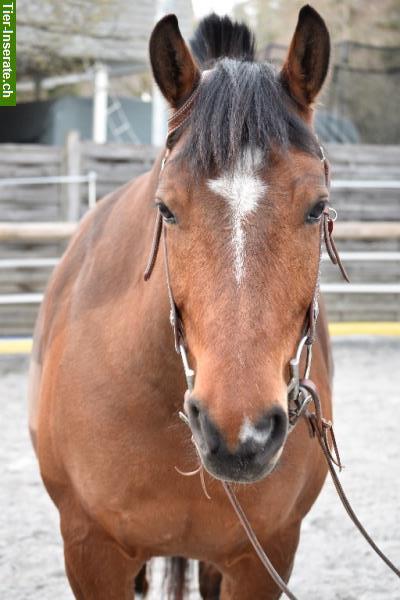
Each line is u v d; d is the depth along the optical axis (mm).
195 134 1878
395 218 9445
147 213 2420
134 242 2467
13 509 4359
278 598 2543
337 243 9094
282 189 1827
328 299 9094
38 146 8531
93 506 2373
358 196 9312
